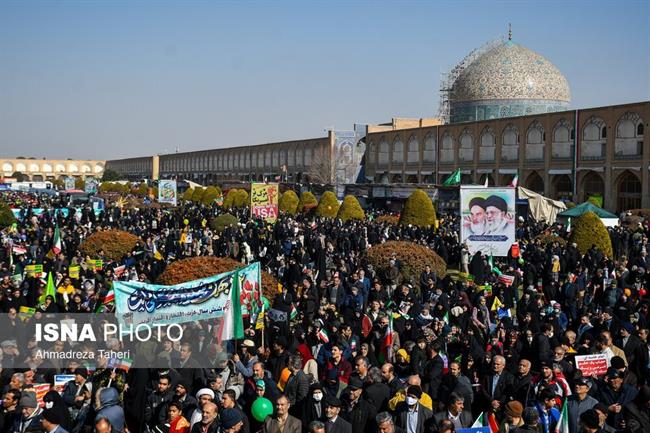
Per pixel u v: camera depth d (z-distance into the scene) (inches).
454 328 413.1
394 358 375.9
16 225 1174.3
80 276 647.8
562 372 326.3
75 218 1278.3
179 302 362.3
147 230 1114.1
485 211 772.0
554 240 981.2
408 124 2795.3
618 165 1663.4
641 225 1213.1
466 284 641.0
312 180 2842.0
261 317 398.9
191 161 4520.2
